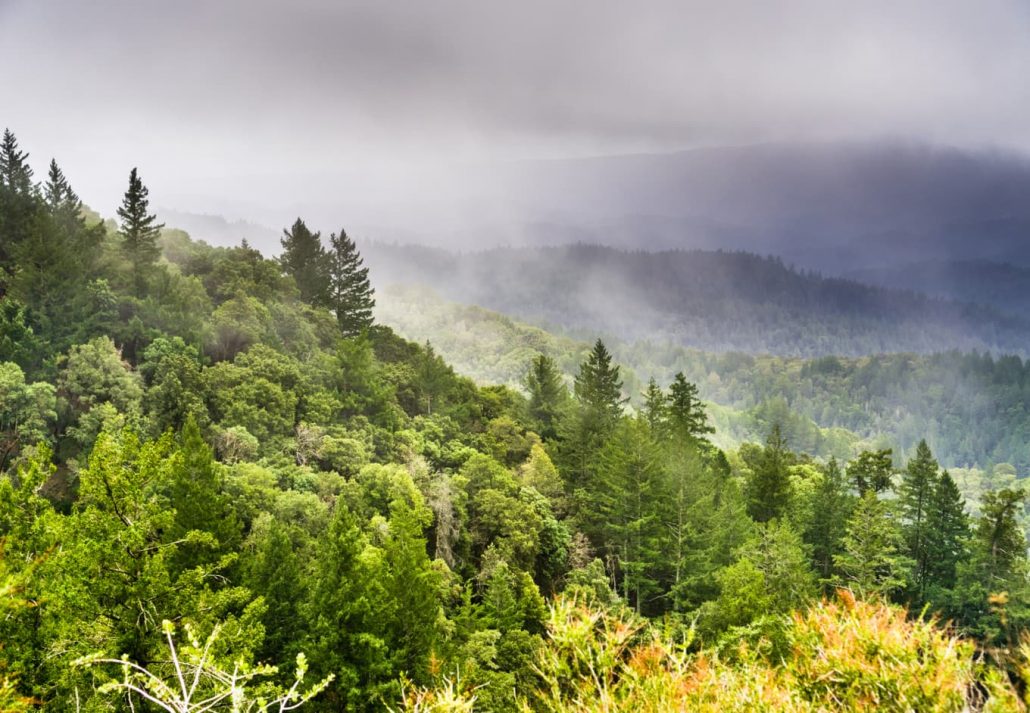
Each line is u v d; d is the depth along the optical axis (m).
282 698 5.18
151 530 15.98
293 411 47.41
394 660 19.91
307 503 33.72
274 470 38.25
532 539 41.00
